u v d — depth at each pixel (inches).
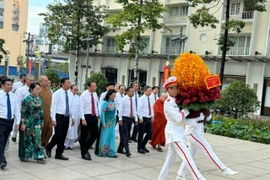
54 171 261.1
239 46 1080.8
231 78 1098.7
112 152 320.8
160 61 1277.1
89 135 307.3
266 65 1019.3
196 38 1170.0
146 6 997.2
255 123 558.9
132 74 1379.2
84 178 249.0
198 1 852.6
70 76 1568.7
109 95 319.6
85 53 1482.5
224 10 1098.7
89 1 1275.8
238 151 400.5
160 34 1269.7
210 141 459.2
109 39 1465.3
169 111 223.9
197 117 233.1
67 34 1286.9
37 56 1738.4
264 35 1016.9
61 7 1264.8
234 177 282.8
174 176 271.3
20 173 249.8
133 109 343.9
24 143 278.2
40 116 280.7
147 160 320.5
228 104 662.5
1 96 257.6
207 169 303.1
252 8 845.2
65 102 294.8
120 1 1002.1
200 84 227.3
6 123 258.4
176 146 222.4
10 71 2132.1
